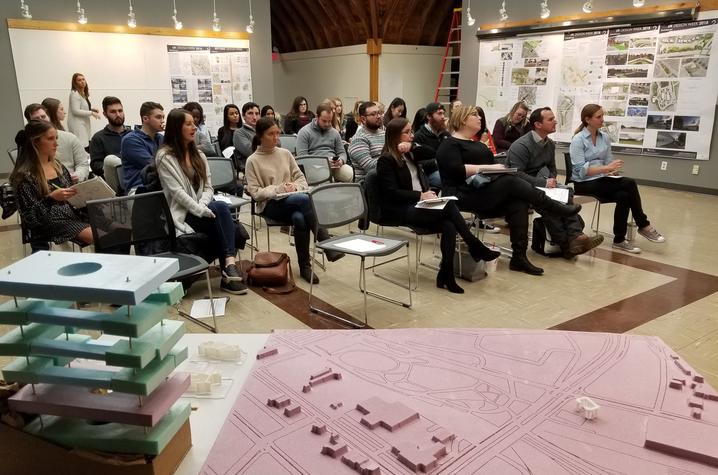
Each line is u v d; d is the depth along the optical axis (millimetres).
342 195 3156
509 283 3480
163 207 2791
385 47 10203
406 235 4672
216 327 2777
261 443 1479
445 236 3271
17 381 1300
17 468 1357
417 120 5516
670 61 6148
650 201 5848
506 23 7754
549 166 4258
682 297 3227
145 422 1250
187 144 3205
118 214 2613
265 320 2898
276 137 3631
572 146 4363
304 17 11320
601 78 6812
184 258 2686
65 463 1308
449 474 1357
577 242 3861
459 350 2072
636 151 6664
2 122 6730
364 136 4566
